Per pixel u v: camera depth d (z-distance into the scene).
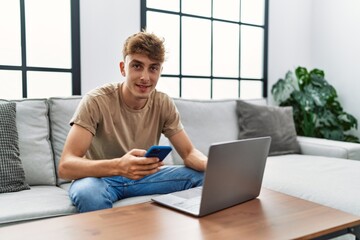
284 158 2.42
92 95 1.54
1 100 1.84
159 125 1.71
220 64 3.01
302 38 3.48
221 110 2.61
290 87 3.33
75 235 0.90
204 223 0.99
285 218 1.04
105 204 1.30
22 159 1.77
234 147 1.06
